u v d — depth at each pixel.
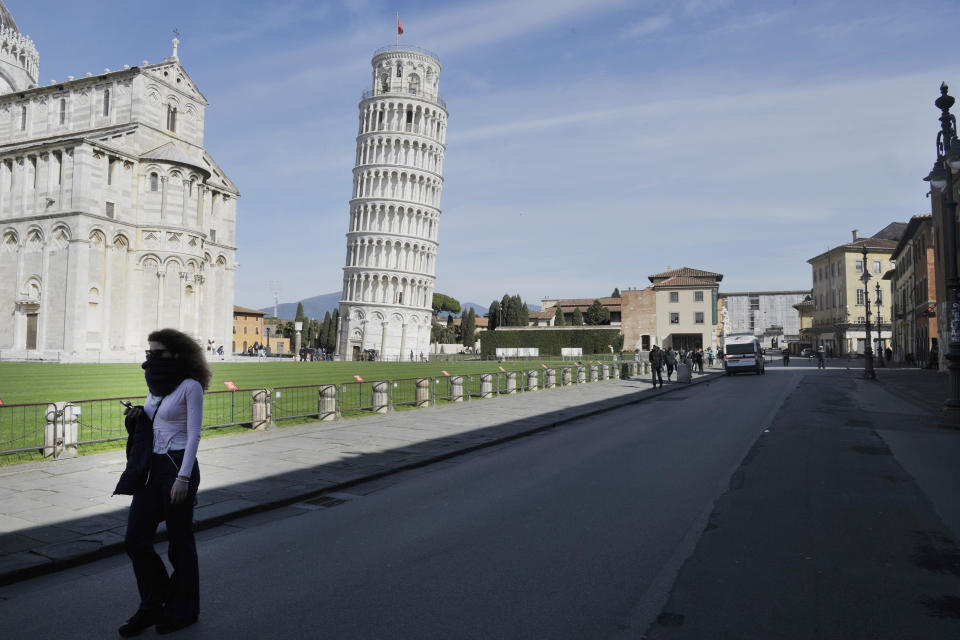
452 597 5.20
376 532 7.16
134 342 60.38
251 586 5.49
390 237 98.50
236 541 6.87
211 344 70.06
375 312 97.12
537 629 4.59
